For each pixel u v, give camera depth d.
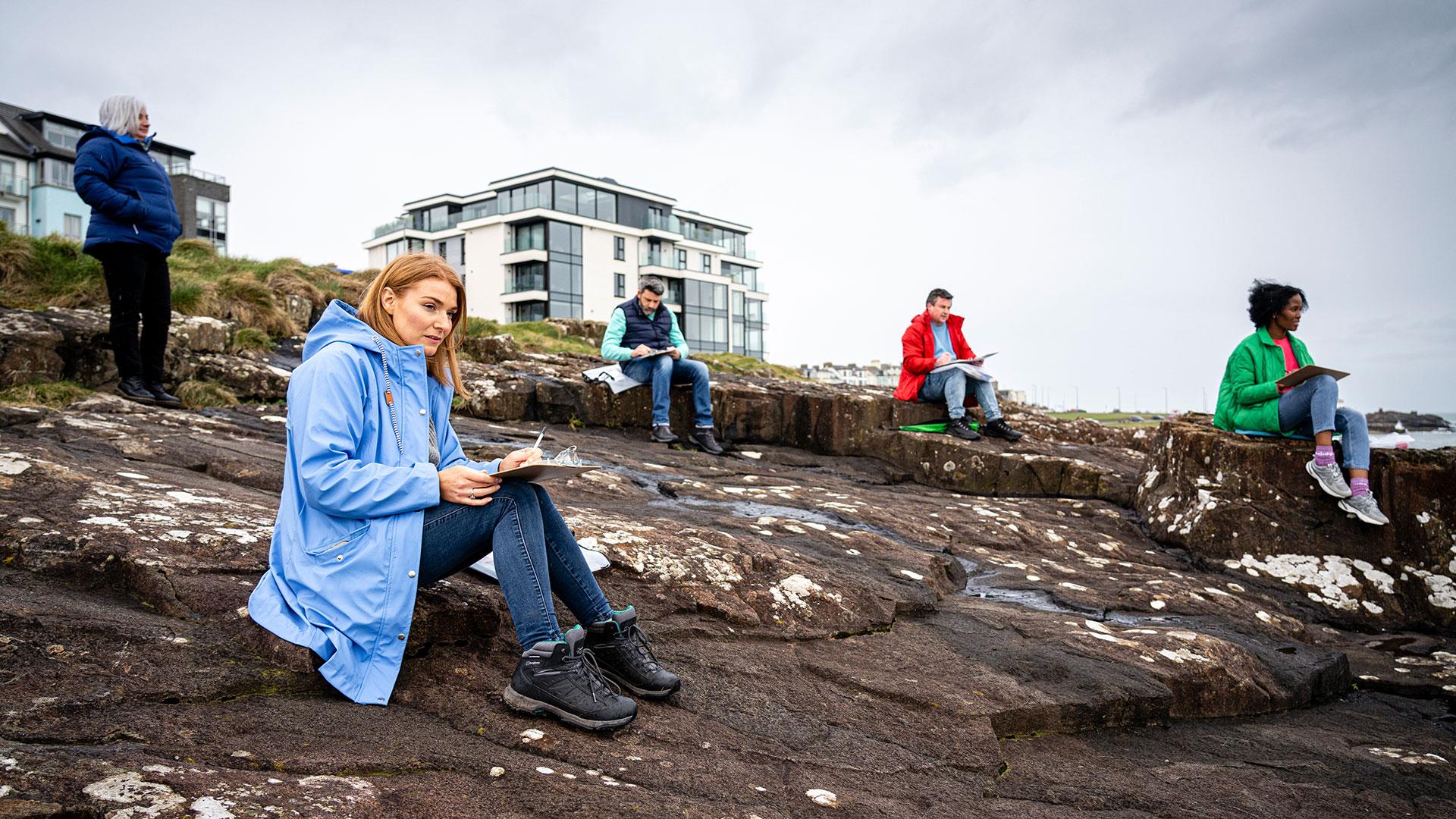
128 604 2.58
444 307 2.60
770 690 2.92
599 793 1.95
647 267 50.00
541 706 2.33
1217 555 6.20
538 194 46.69
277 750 1.89
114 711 1.95
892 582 4.29
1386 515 5.86
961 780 2.56
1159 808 2.57
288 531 2.39
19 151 41.19
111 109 6.24
